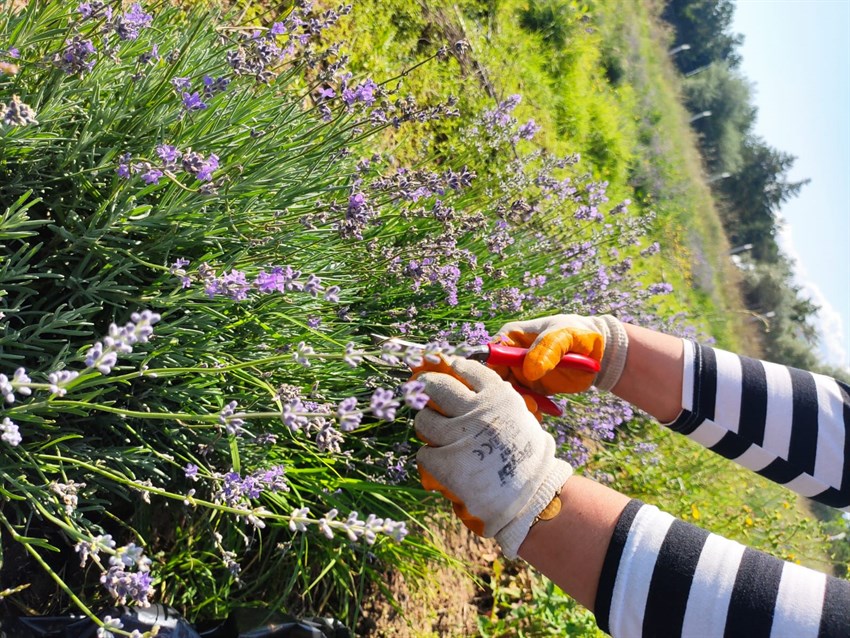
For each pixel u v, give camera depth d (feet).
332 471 7.21
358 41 11.93
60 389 3.65
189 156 4.64
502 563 10.31
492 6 17.30
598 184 10.55
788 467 5.09
